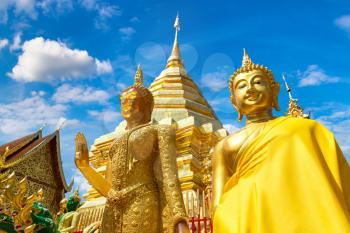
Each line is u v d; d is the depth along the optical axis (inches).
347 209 197.9
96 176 275.9
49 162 689.0
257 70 267.3
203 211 429.4
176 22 959.0
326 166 211.0
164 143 251.0
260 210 201.2
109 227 243.0
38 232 254.5
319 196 196.2
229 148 243.3
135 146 251.0
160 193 240.8
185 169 560.4
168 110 724.0
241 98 263.1
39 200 268.2
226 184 237.9
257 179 215.2
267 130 232.4
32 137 682.8
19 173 604.4
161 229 235.1
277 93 271.9
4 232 239.5
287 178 208.4
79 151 275.9
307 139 221.3
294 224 192.5
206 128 621.3
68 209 346.3
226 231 208.1
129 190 242.5
